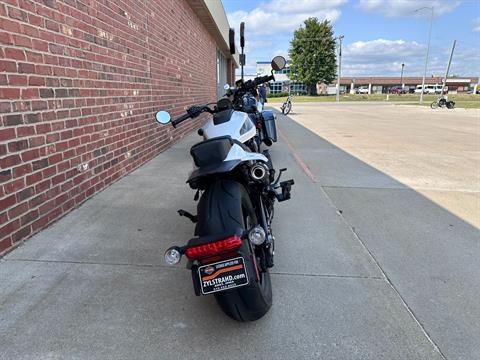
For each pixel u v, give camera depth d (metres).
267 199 2.62
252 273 1.81
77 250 2.93
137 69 5.63
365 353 1.88
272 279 2.57
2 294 2.33
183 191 4.47
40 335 1.98
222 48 17.81
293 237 3.26
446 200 4.35
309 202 4.20
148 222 3.51
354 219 3.71
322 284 2.51
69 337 1.97
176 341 1.96
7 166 2.81
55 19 3.43
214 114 2.80
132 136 5.45
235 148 2.19
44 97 3.27
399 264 2.80
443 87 37.31
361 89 89.81
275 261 2.83
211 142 2.10
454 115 18.97
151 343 1.94
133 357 1.84
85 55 4.00
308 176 5.41
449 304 2.30
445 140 9.34
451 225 3.58
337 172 5.68
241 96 4.23
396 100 45.28
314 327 2.07
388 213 3.88
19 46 2.94
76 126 3.82
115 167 4.85
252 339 1.97
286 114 19.58
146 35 6.04
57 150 3.48
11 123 2.85
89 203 4.00
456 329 2.06
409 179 5.30
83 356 1.84
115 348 1.90
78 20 3.85
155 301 2.30
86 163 4.06
